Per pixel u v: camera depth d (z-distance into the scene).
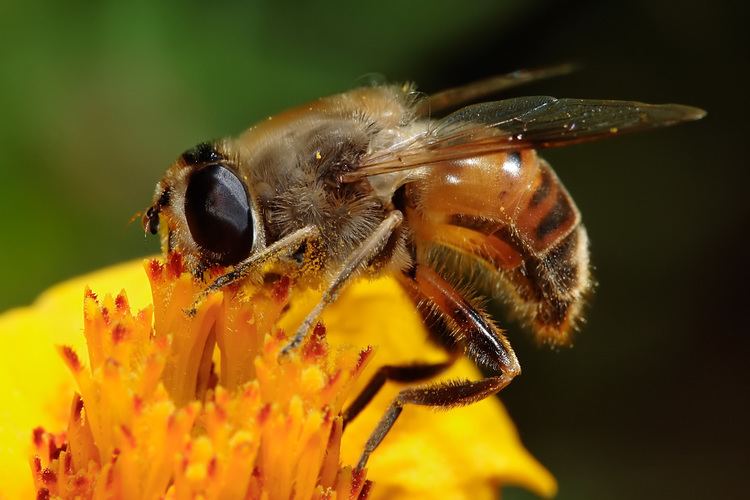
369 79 0.11
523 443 0.13
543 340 0.10
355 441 0.10
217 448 0.09
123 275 0.11
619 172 0.13
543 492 0.11
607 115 0.10
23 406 0.10
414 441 0.10
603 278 0.13
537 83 0.13
